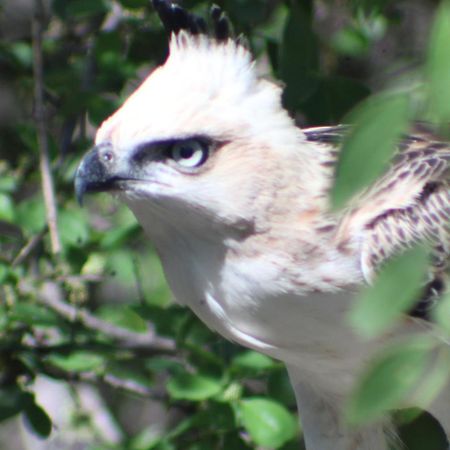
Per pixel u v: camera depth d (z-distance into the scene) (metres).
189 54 8.12
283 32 10.03
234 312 8.35
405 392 5.26
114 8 11.83
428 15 12.78
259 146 7.92
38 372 10.75
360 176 4.94
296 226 8.00
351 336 8.21
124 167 7.94
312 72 10.27
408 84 6.00
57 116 12.29
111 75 11.41
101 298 13.19
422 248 5.40
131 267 11.22
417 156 8.66
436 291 7.98
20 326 10.77
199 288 8.39
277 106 8.09
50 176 10.91
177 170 7.91
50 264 11.42
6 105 13.21
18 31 14.45
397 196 8.30
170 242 8.34
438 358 6.15
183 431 9.84
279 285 8.07
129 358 10.79
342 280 8.05
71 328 10.63
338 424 9.21
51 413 13.27
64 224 10.88
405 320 8.09
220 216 7.96
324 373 8.73
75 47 12.74
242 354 9.98
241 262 8.09
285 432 9.57
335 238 8.04
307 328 8.26
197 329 10.48
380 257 8.04
